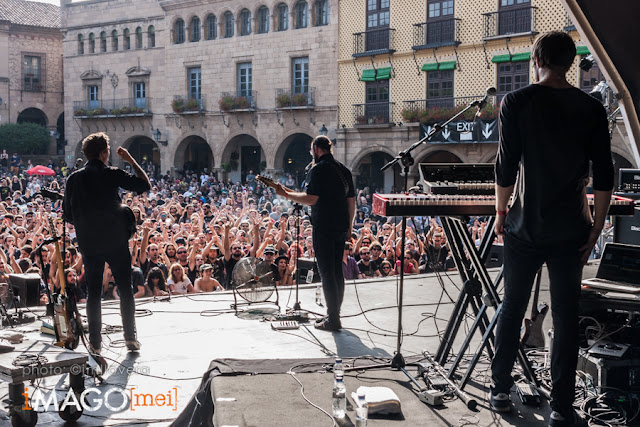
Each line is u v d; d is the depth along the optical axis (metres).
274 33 35.22
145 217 19.12
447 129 28.64
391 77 31.23
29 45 50.28
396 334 5.95
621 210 4.14
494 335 4.18
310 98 33.84
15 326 6.07
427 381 4.05
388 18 31.27
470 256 4.08
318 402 3.65
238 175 39.38
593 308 4.29
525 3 27.47
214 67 37.84
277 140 35.56
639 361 3.93
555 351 3.46
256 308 7.08
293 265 10.09
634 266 4.51
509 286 3.58
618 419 3.73
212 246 11.02
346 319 6.57
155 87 40.94
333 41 33.09
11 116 49.91
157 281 8.99
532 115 3.29
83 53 44.16
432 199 3.87
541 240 3.37
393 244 12.37
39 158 48.69
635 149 6.59
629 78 5.97
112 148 43.25
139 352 5.37
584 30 5.52
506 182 3.41
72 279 8.90
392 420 3.50
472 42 28.83
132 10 41.47
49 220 4.95
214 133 38.28
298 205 6.53
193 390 4.54
